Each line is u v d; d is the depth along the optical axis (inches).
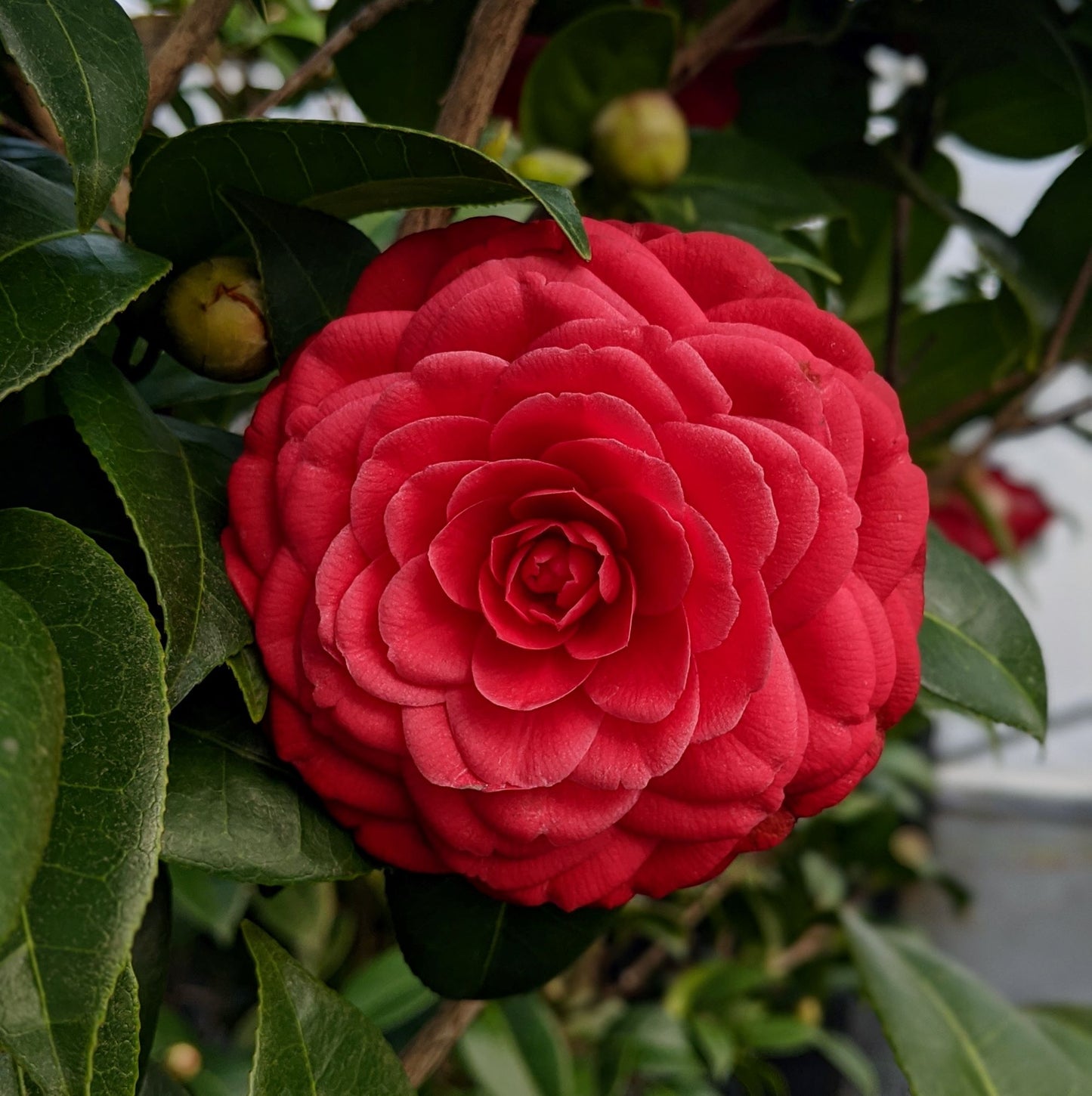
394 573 6.6
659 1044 17.3
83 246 6.7
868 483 6.8
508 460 6.5
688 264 7.0
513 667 6.7
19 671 5.3
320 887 15.6
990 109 12.2
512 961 7.8
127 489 6.5
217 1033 18.1
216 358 7.9
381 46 10.1
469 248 6.9
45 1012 5.2
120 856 5.5
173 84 8.4
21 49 6.1
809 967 20.3
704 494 6.3
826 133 12.5
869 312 13.5
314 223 7.8
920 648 9.5
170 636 6.3
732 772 6.6
